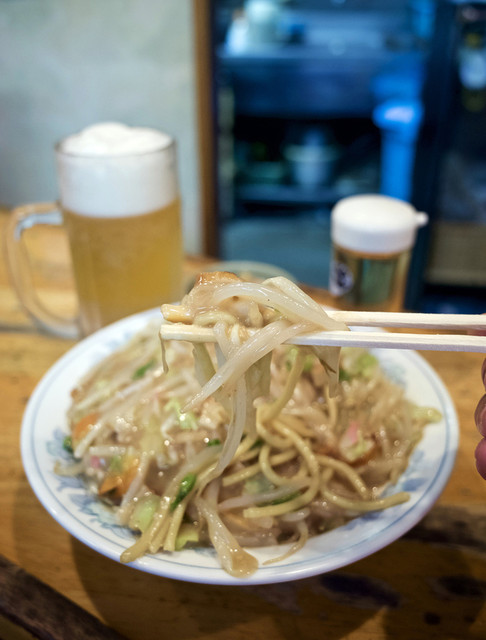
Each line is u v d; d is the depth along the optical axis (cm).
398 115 110
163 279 39
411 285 92
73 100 67
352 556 21
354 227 40
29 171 73
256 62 103
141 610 24
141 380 31
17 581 24
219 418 28
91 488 26
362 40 106
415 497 23
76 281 40
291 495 26
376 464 27
